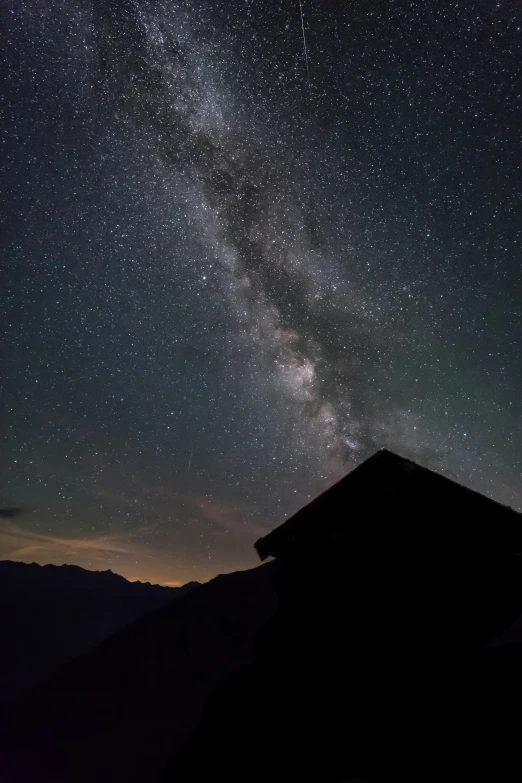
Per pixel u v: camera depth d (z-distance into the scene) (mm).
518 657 2691
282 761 2625
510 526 2805
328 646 2779
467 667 2652
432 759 2463
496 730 2465
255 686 2852
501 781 2350
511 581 2740
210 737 2803
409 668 2652
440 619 2713
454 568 2777
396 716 2576
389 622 2746
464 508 2885
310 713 2678
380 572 2838
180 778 2768
